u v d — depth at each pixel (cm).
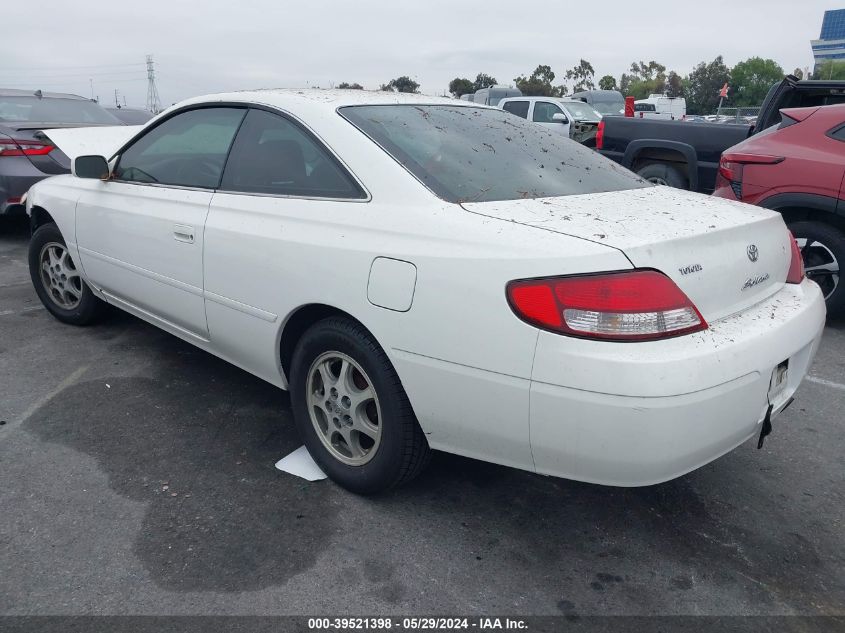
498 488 293
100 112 865
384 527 264
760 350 226
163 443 321
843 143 498
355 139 272
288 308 279
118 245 380
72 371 398
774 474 310
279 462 306
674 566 248
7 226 830
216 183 323
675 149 865
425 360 236
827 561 253
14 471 295
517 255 218
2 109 784
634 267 209
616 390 203
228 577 235
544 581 238
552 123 1337
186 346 438
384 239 247
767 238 263
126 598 224
